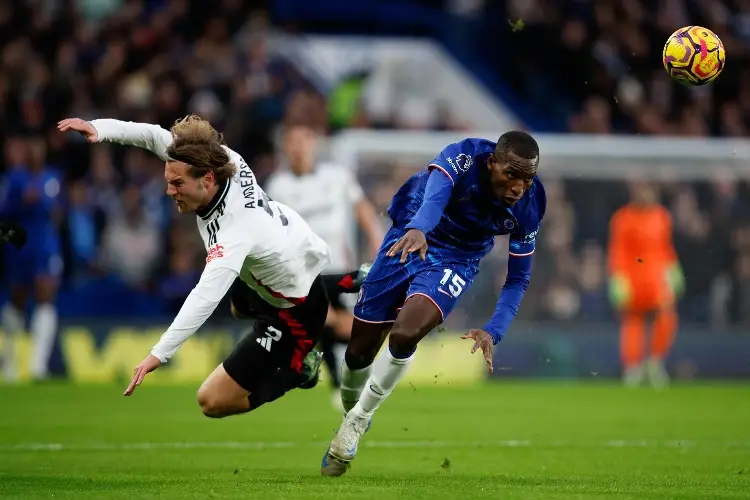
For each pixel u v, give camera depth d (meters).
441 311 9.98
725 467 11.71
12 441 14.14
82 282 26.17
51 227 23.97
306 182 19.30
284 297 9.99
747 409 20.08
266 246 9.45
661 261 26.19
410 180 10.70
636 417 18.39
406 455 12.81
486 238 10.45
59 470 10.95
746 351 28.64
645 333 27.86
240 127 30.50
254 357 10.12
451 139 28.17
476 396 23.05
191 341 25.97
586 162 29.48
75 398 20.95
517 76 38.16
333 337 18.94
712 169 29.80
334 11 38.12
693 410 19.80
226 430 15.80
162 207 28.09
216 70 31.14
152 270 27.38
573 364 28.02
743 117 36.56
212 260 9.15
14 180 23.59
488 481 10.14
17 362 24.73
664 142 29.73
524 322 28.47
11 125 29.31
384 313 10.60
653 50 37.06
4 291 25.47
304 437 14.88
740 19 38.47
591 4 37.47
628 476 10.77
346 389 11.12
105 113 30.12
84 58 31.20
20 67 29.91
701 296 29.58
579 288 28.97
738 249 29.75
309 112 29.12
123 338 25.62
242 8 35.75
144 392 22.64
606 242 29.39
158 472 10.79
